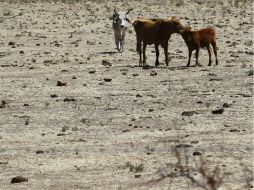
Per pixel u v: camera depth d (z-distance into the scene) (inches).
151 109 2416.3
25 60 3969.0
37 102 2674.7
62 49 4475.9
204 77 3107.8
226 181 1450.5
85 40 4965.6
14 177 1578.5
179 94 2711.6
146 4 7322.8
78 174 1616.6
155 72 3282.5
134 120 2258.9
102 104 2578.7
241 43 4443.9
